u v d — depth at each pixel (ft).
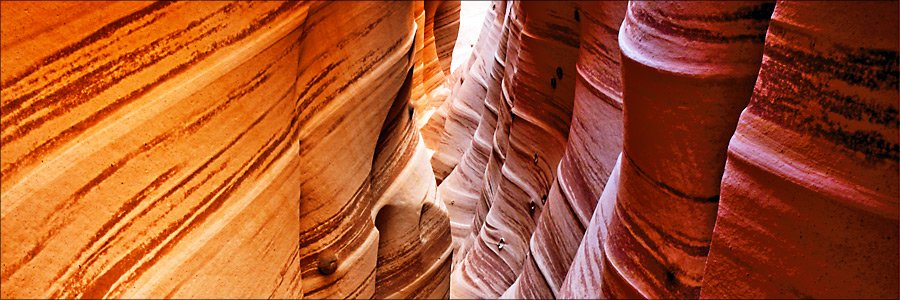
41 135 5.84
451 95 39.22
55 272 6.11
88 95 6.16
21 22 5.50
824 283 7.94
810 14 7.36
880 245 7.34
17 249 5.79
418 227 14.15
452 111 35.50
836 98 7.29
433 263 15.08
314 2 9.12
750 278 8.78
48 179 5.95
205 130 7.46
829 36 7.19
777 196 8.11
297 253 9.91
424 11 36.83
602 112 15.69
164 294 7.21
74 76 6.01
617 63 14.98
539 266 18.66
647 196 11.03
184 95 7.07
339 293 11.63
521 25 22.52
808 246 7.95
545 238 18.69
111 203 6.57
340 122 10.61
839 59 7.15
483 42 37.88
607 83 15.43
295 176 9.50
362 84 10.79
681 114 9.74
